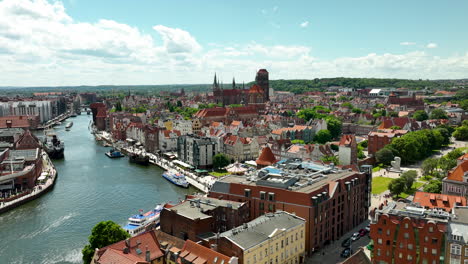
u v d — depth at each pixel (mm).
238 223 121312
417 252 100562
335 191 129875
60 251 129250
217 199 131875
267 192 126500
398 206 115188
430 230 98500
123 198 183375
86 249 111438
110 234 112438
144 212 163000
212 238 103688
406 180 181625
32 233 144125
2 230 147125
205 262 94812
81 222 154000
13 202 173625
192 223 110875
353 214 142500
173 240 107875
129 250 97688
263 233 104000
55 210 168500
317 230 121625
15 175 194000
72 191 196625
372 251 112562
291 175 137500
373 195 180000
